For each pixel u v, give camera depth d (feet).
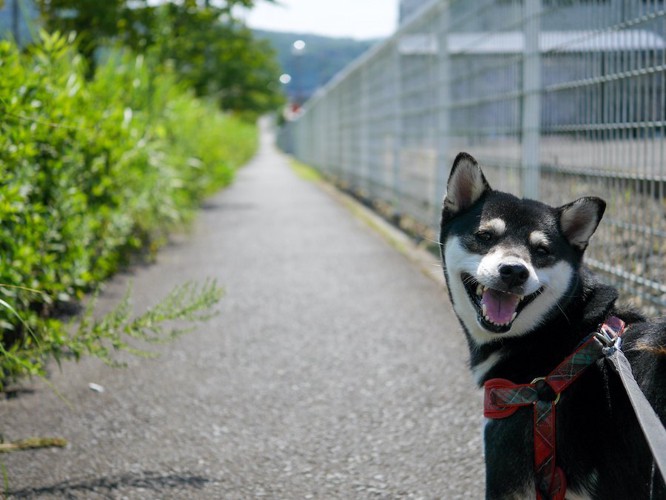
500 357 3.14
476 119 8.38
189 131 13.91
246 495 3.65
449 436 4.24
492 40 7.71
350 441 4.22
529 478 2.85
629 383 2.53
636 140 5.09
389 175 14.74
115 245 8.39
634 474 2.63
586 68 5.68
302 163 46.09
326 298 7.61
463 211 3.48
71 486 3.71
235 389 5.03
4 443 4.12
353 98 20.75
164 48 16.07
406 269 9.10
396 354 5.71
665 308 4.98
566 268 3.12
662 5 4.71
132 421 4.50
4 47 5.44
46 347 4.58
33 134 5.38
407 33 12.27
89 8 14.93
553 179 6.29
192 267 9.22
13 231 5.00
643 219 5.09
